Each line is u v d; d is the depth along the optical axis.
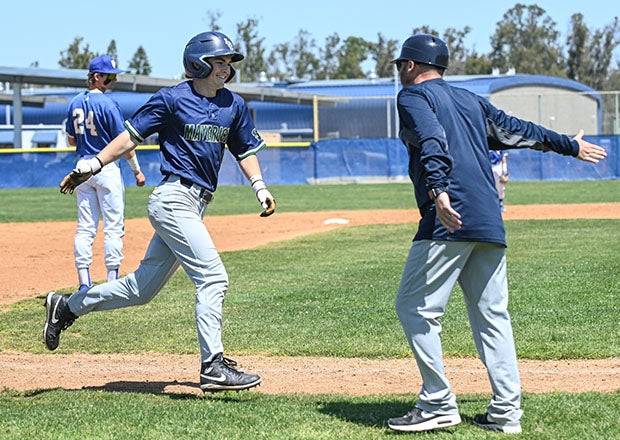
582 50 99.50
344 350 8.53
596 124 60.75
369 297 11.20
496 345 5.76
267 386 7.36
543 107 58.31
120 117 10.81
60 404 6.62
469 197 5.59
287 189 39.25
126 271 14.42
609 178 43.31
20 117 47.34
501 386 5.74
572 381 7.32
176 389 7.25
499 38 105.62
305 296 11.37
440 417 5.75
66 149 41.62
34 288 12.73
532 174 44.03
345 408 6.39
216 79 6.80
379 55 114.94
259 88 52.41
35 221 23.64
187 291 12.08
